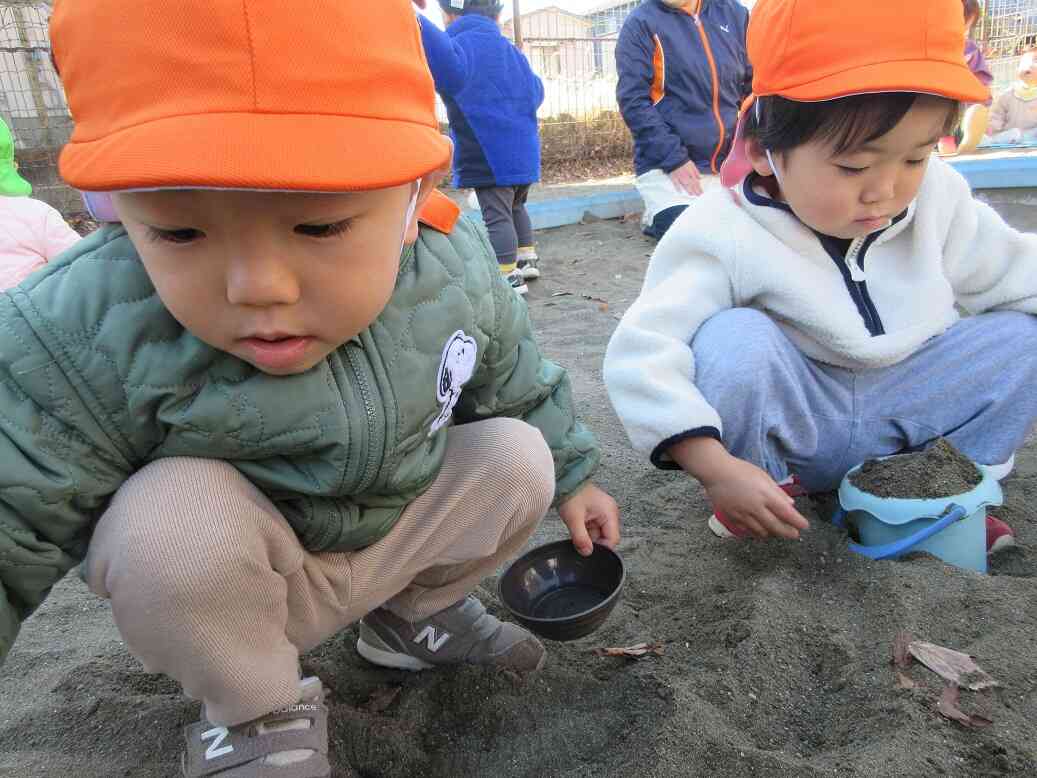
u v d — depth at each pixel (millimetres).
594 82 9898
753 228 1697
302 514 1161
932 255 1732
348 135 808
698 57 4930
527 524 1362
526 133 4422
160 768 1250
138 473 1057
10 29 7336
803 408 1689
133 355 999
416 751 1256
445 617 1412
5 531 969
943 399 1794
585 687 1351
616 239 5574
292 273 848
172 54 788
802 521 1472
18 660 1525
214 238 827
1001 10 9953
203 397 1021
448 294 1178
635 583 1638
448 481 1301
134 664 1497
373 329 1099
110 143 787
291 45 796
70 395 988
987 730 1180
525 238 4738
